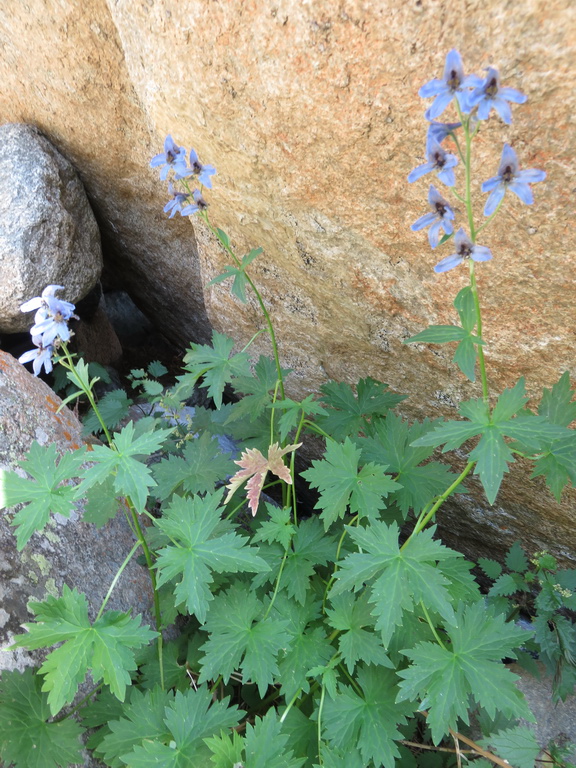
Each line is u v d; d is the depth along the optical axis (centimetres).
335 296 59
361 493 46
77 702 47
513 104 37
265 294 65
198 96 48
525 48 34
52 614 41
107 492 51
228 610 46
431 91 32
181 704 42
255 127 48
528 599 65
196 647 51
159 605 52
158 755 40
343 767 41
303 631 48
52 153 78
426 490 52
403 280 52
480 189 42
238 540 42
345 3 37
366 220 49
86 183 84
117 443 41
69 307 42
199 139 53
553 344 49
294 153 48
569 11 32
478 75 36
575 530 63
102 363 104
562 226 41
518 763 43
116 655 40
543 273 44
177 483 56
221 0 41
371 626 48
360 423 59
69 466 44
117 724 43
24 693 43
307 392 73
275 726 39
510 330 50
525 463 58
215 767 37
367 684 45
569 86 34
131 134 72
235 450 82
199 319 100
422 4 35
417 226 36
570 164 38
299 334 67
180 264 89
